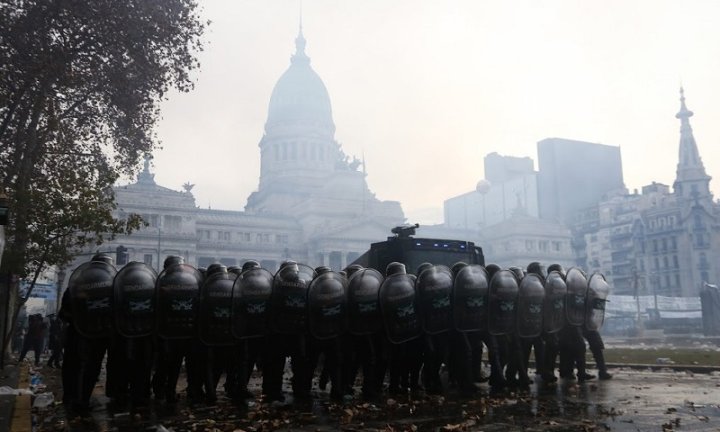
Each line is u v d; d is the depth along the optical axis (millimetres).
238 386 11539
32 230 21094
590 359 22578
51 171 24688
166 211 102062
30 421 9430
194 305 11273
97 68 26203
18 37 23109
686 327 64750
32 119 23938
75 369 10883
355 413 10016
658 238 113625
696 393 12336
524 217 132000
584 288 14898
